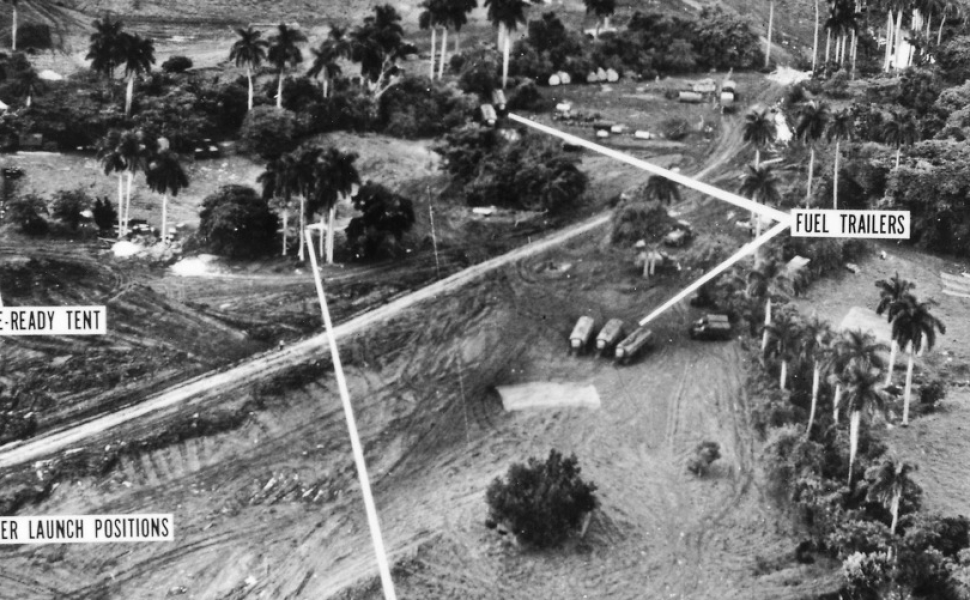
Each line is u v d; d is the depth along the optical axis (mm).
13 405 114250
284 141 161500
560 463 100625
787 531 100562
